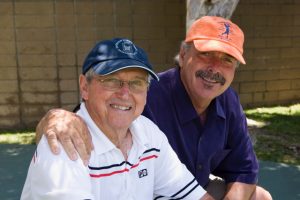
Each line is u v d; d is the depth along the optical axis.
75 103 7.16
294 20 8.48
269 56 8.41
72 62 7.07
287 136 6.54
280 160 5.40
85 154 1.79
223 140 2.65
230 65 2.44
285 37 8.47
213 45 2.38
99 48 1.88
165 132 2.52
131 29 7.27
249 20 8.12
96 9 7.05
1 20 6.82
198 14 5.16
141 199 2.02
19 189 4.38
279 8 8.31
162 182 2.19
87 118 1.92
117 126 1.89
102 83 1.85
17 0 6.80
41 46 6.96
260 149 5.86
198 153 2.58
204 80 2.44
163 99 2.53
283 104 8.70
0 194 4.26
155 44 7.43
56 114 1.91
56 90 7.11
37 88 7.06
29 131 6.91
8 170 4.92
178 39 7.53
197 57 2.45
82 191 1.70
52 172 1.67
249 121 7.32
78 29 7.02
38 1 6.85
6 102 7.05
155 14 7.35
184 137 2.55
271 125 7.14
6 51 6.91
